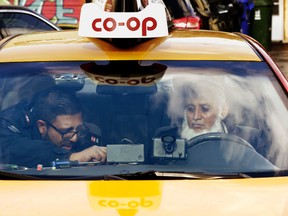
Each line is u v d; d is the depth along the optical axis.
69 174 3.69
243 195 3.44
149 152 3.78
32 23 9.26
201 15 12.52
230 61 4.11
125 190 3.44
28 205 3.37
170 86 3.97
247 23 18.03
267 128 3.89
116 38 4.06
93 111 3.92
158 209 3.30
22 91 4.02
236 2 14.44
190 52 4.14
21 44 4.35
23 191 3.48
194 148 3.80
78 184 3.52
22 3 17.73
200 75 4.01
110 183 3.51
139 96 3.94
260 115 3.93
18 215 3.30
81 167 3.73
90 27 4.04
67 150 3.82
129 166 3.72
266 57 4.20
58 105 3.96
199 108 3.91
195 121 3.88
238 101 3.95
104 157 3.77
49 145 3.86
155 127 3.86
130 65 4.01
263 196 3.44
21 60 4.13
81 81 3.99
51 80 4.02
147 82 3.97
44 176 3.68
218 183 3.53
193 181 3.54
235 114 3.92
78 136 3.87
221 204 3.36
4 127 3.95
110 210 3.29
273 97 3.99
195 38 4.39
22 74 4.05
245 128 3.88
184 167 3.71
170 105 3.92
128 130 3.86
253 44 4.38
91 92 3.97
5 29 8.91
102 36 4.02
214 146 3.82
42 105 3.98
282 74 4.12
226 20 13.73
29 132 3.92
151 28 4.03
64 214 3.29
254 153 3.79
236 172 3.70
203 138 3.84
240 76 4.04
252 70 4.08
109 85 3.97
